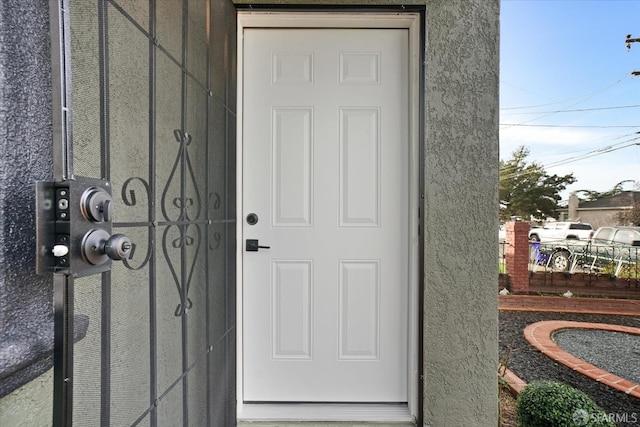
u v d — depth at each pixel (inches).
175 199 36.3
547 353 99.2
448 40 63.2
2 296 17.6
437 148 63.4
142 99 29.3
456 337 63.1
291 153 69.4
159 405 32.4
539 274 127.8
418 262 64.5
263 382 68.6
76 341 20.5
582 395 62.6
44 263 18.3
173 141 35.7
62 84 18.8
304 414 65.3
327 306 69.1
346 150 69.2
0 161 17.7
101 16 23.3
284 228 69.3
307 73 69.0
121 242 21.3
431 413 62.8
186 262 39.3
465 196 63.3
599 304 120.7
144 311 29.8
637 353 98.2
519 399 65.7
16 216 18.5
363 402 68.1
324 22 66.5
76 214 19.2
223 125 55.2
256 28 68.3
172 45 35.3
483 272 63.2
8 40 18.3
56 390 18.7
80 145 21.5
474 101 63.1
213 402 49.5
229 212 59.9
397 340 68.6
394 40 68.7
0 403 18.1
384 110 69.0
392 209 69.0
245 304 69.2
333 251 69.3
